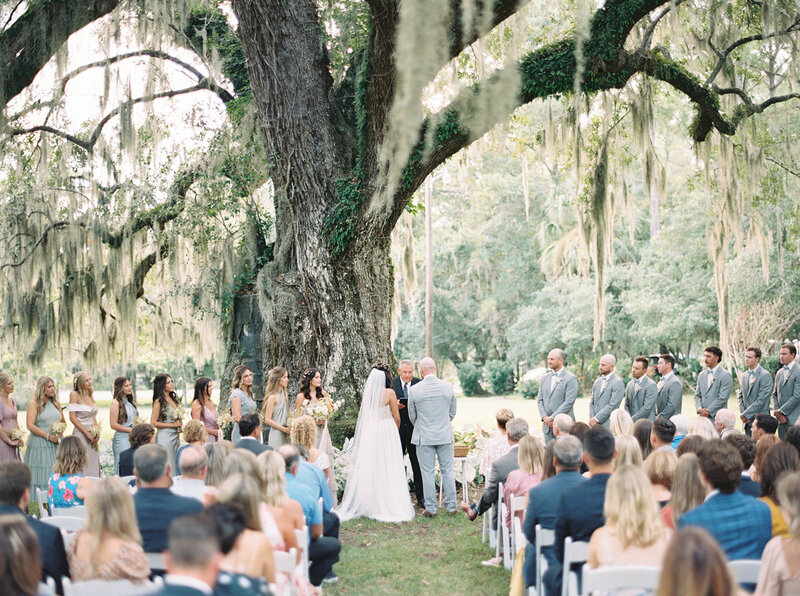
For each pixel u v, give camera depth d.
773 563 3.39
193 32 14.55
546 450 5.31
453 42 9.18
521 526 5.53
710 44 12.62
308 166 11.00
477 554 6.94
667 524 4.51
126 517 3.73
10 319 13.87
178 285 13.64
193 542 2.45
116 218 14.04
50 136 14.04
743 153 13.90
